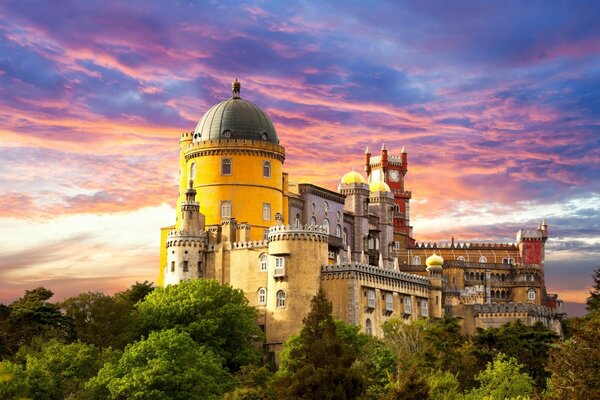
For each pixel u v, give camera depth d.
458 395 131.75
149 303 170.88
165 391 137.62
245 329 170.12
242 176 196.00
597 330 114.25
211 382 141.62
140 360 141.50
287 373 131.12
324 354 126.00
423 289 199.62
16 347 155.00
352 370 125.00
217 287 172.50
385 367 145.00
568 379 111.75
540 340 165.00
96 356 147.38
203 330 164.62
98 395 138.50
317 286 178.50
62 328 159.50
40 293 170.12
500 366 138.75
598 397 107.94
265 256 182.62
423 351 150.25
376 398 132.00
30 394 136.25
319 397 121.12
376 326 183.62
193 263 186.25
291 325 175.88
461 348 155.62
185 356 142.12
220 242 188.88
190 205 189.00
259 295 181.75
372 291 183.38
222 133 197.62
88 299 163.38
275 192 198.75
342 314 177.62
